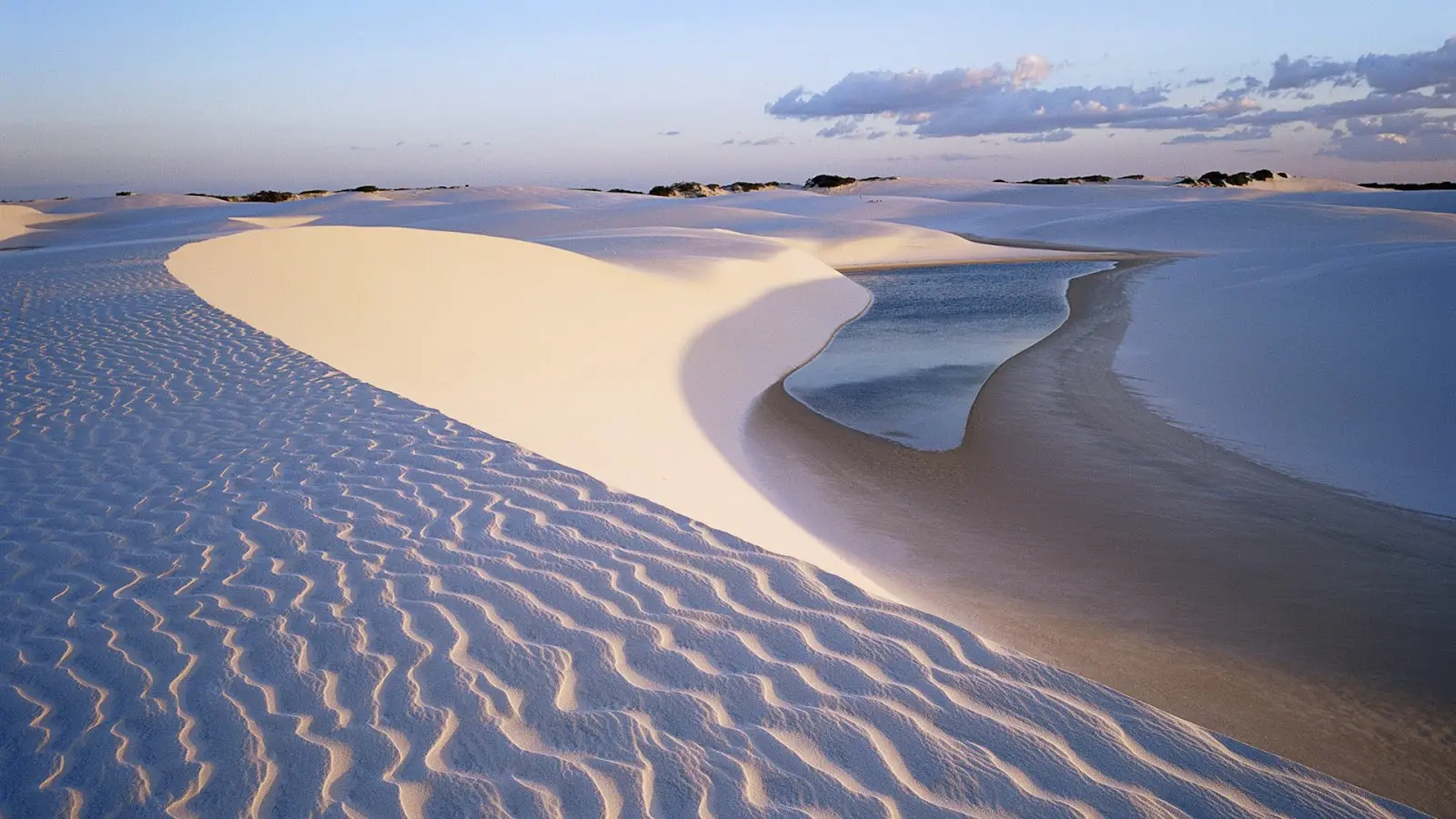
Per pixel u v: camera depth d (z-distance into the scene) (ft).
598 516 12.41
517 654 8.74
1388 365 36.96
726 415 37.29
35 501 13.79
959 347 57.06
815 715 7.72
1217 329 51.67
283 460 15.28
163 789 6.90
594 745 7.34
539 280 51.08
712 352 49.55
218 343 25.71
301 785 6.88
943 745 7.32
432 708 7.88
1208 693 15.03
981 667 8.50
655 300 57.72
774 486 27.17
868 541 22.62
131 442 16.74
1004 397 40.37
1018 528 23.59
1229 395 36.91
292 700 8.06
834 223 156.25
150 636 9.37
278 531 12.11
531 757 7.20
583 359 38.19
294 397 19.74
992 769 7.04
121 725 7.79
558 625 9.31
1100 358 48.19
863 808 6.61
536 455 15.30
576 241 102.06
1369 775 12.82
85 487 14.38
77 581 10.88
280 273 39.86
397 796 6.74
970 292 92.17
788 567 10.74
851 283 96.99
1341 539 22.44
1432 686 15.37
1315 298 54.95
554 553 11.14
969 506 25.50
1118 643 16.90
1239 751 7.31
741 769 7.04
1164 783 6.92
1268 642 17.01
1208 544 22.20
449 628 9.28
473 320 38.75
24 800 6.84
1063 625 17.69
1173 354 46.62
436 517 12.42
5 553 11.85
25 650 9.23
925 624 9.32
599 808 6.61
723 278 74.18
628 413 32.01
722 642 8.95
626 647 8.86
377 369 28.37
